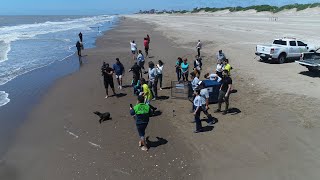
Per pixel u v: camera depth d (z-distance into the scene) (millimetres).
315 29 46156
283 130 11219
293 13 93188
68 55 30250
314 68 18562
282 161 9320
